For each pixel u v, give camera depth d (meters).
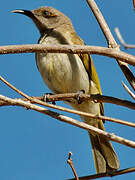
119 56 6.90
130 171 7.01
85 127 6.17
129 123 6.25
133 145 5.74
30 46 7.16
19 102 6.66
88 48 7.07
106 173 7.11
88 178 7.22
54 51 7.17
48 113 6.52
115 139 5.86
